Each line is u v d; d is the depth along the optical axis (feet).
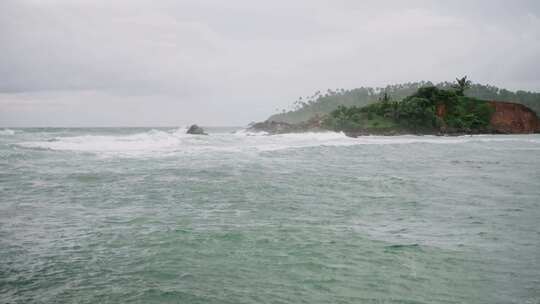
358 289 23.72
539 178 70.08
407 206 47.24
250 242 32.42
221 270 26.48
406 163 94.12
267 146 134.21
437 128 284.41
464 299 22.56
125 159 89.10
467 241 33.14
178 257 28.78
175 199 49.88
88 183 59.47
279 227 37.22
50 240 32.65
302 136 224.53
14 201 47.14
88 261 27.99
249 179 66.23
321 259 28.58
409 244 32.12
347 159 102.06
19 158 84.64
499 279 25.32
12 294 22.80
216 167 79.61
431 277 25.55
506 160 100.94
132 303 21.80
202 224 38.04
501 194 55.11
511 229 36.99
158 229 36.04
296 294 23.00
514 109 350.84
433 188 60.03
